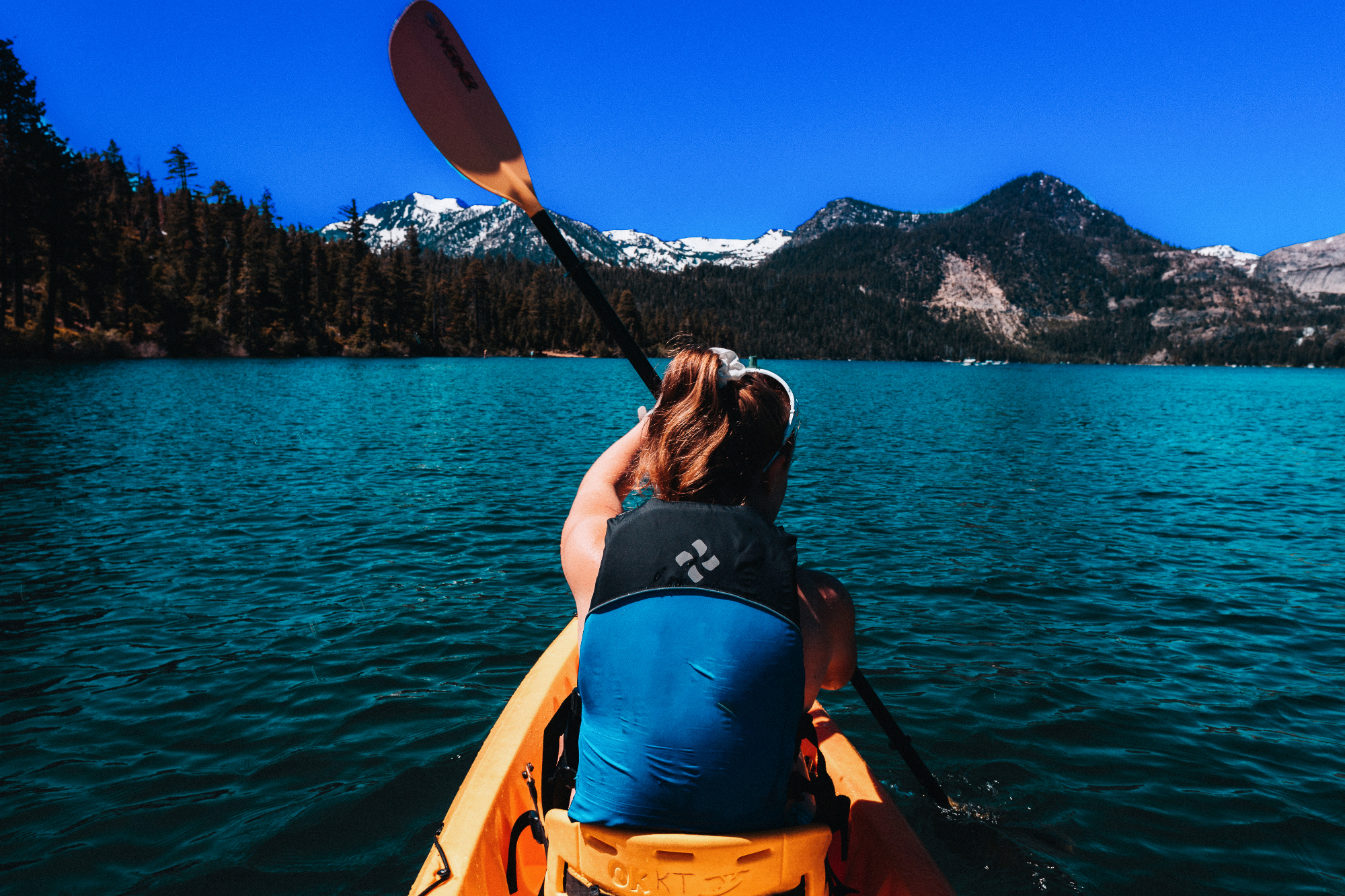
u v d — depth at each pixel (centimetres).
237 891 264
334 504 971
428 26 226
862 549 797
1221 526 956
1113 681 469
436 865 185
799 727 121
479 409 2745
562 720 163
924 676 470
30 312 6309
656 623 113
